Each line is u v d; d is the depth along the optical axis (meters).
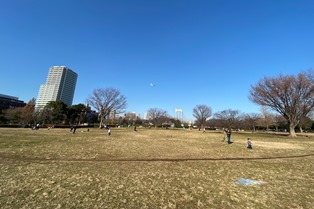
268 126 77.25
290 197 5.75
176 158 11.70
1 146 14.20
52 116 59.44
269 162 11.07
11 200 5.11
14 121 55.41
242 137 32.25
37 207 4.74
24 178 6.98
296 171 9.02
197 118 77.00
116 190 6.04
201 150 15.22
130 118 108.88
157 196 5.64
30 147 14.18
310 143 23.11
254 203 5.28
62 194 5.61
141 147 16.20
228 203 5.25
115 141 20.42
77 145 16.19
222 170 8.91
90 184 6.53
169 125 100.38
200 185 6.71
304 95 33.19
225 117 64.25
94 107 59.47
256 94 37.81
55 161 9.99
